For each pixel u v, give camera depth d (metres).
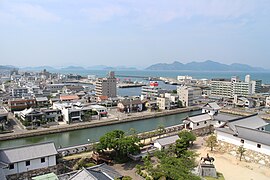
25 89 125.38
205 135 57.25
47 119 71.94
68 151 41.38
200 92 138.75
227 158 41.28
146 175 32.66
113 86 132.75
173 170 28.19
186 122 58.97
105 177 25.42
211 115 62.53
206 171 33.47
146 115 86.38
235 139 43.22
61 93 131.75
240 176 33.84
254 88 143.25
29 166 32.62
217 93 146.25
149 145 45.88
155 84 137.12
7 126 65.50
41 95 119.25
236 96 112.69
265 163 38.50
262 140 39.31
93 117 78.50
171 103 102.25
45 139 59.66
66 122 72.31
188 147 46.53
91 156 39.41
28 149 33.66
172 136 47.03
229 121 48.62
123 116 83.88
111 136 39.16
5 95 121.69
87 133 65.50
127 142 37.75
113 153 40.50
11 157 31.66
